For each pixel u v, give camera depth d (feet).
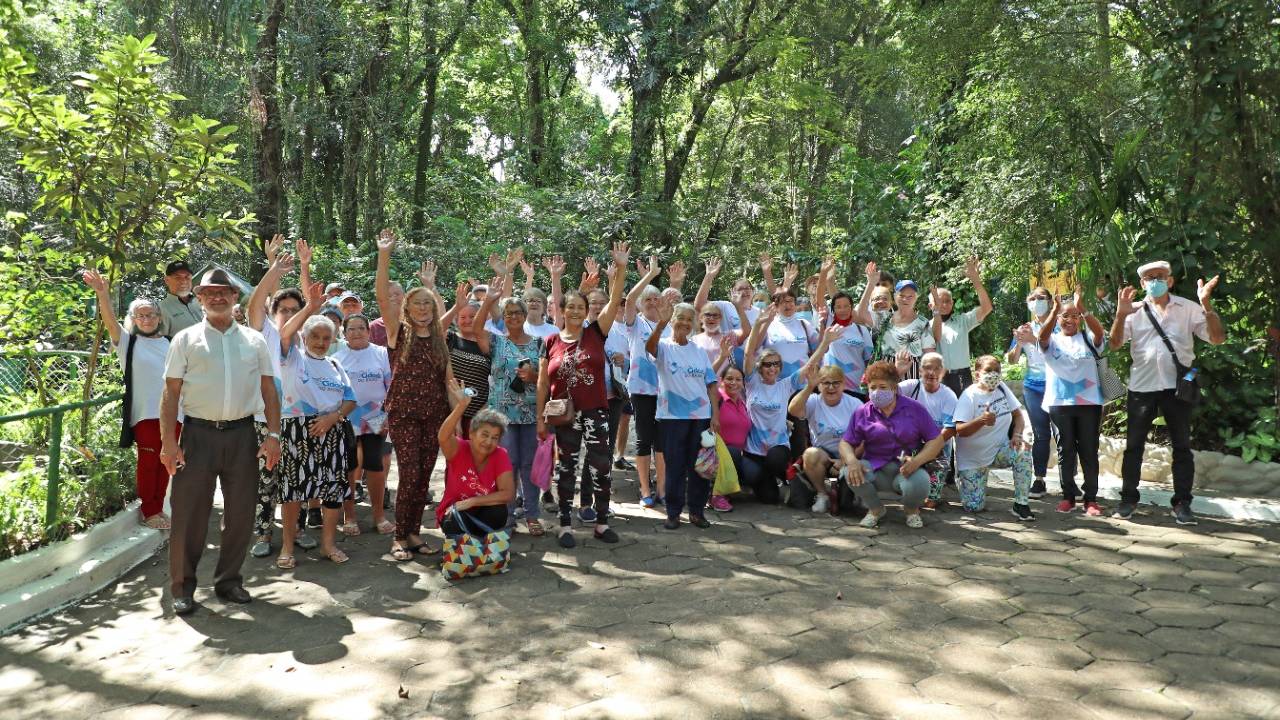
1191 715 11.77
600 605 16.19
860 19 64.08
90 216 22.63
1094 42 29.71
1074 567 18.33
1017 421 22.90
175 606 15.90
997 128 32.63
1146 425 22.48
